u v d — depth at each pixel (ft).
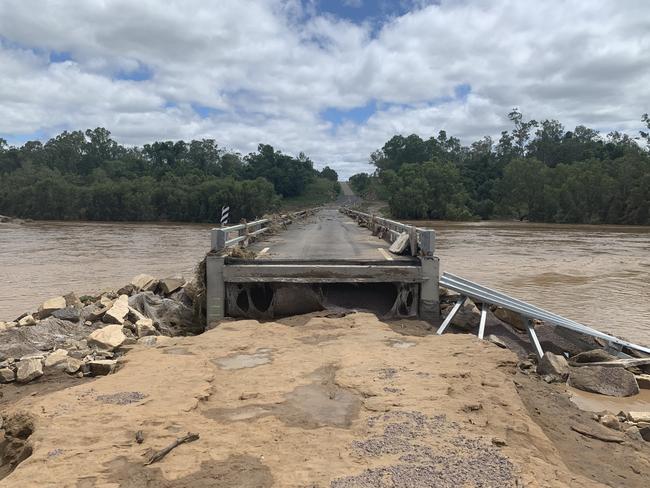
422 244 36.88
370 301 37.76
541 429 18.66
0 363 29.17
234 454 15.35
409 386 20.63
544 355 30.40
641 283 74.69
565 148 435.53
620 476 17.06
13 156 486.79
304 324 33.09
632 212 278.46
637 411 25.08
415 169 344.28
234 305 36.45
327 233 83.82
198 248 129.08
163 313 41.06
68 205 324.60
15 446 18.07
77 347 31.78
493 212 341.41
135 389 20.48
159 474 14.25
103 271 84.53
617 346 35.50
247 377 22.22
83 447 15.65
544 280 77.56
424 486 13.32
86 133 520.01
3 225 264.93
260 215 315.17
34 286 69.36
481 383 21.62
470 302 38.47
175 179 352.28
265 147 515.91
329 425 17.33
